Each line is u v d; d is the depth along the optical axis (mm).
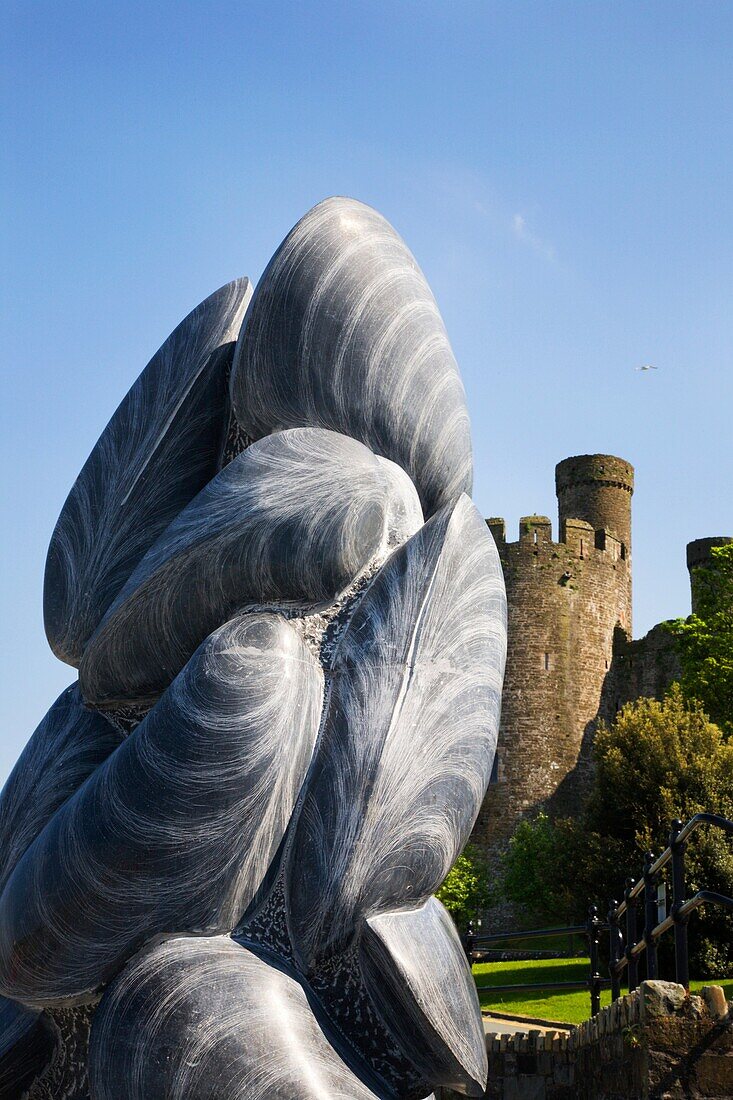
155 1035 4492
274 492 5102
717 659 38812
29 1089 5215
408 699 4879
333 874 4691
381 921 4711
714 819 6168
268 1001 4551
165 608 5172
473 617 5129
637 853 28797
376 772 4762
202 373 5902
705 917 20281
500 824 53500
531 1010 14812
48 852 4801
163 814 4641
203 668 4762
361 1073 4695
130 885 4648
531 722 54281
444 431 5738
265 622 4938
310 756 4867
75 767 5496
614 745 31250
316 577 5008
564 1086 8305
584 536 56875
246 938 4773
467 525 5234
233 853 4684
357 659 4957
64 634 5828
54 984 4797
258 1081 4391
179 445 5887
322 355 5535
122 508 5832
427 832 4797
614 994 9148
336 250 5645
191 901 4668
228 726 4688
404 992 4664
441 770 4875
